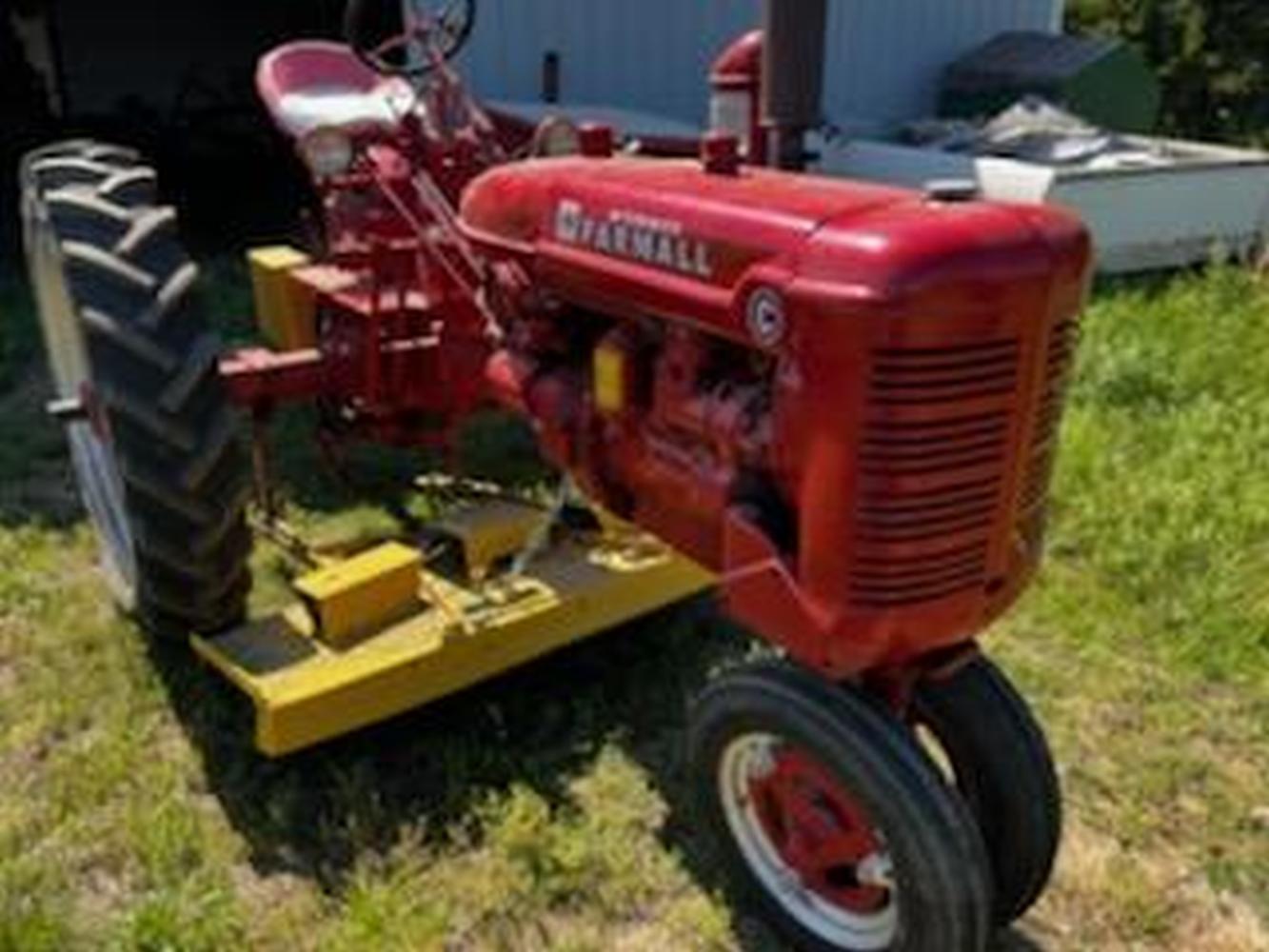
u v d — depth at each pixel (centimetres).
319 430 476
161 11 1245
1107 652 398
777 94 354
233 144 1091
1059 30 1145
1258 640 404
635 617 357
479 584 344
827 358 226
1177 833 329
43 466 510
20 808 322
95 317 322
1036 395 235
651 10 880
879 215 230
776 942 286
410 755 341
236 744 343
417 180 380
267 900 297
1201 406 566
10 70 1112
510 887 298
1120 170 764
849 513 231
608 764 340
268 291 487
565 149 354
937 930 243
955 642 254
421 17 420
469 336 373
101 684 368
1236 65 1540
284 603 399
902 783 241
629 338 281
